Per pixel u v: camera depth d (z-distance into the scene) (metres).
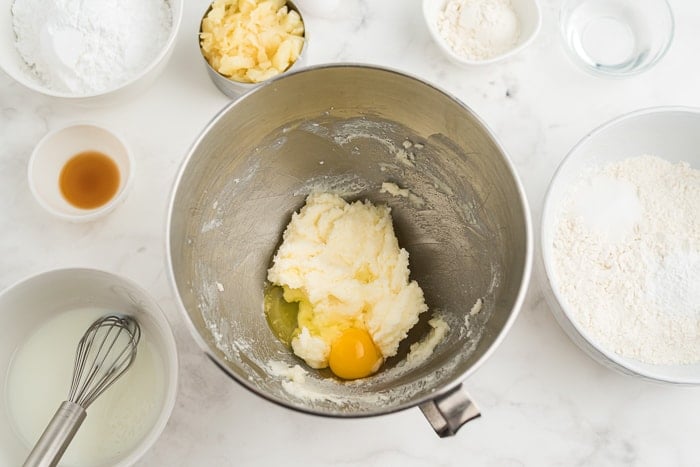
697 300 0.67
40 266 0.68
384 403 0.61
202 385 0.67
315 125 0.65
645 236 0.68
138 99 0.71
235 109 0.59
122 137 0.68
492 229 0.63
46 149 0.68
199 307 0.61
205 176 0.61
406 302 0.67
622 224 0.69
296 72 0.59
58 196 0.69
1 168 0.70
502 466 0.66
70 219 0.66
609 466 0.67
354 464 0.66
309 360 0.66
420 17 0.73
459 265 0.67
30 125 0.70
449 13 0.72
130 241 0.69
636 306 0.67
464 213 0.66
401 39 0.73
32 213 0.69
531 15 0.71
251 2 0.69
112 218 0.69
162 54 0.66
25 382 0.64
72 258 0.68
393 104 0.63
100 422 0.63
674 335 0.67
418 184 0.68
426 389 0.61
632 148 0.70
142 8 0.69
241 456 0.66
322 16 0.72
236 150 0.62
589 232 0.68
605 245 0.68
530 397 0.67
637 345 0.66
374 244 0.69
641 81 0.73
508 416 0.67
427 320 0.67
